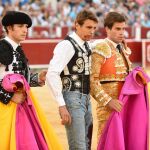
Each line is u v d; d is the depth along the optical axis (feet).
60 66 30.12
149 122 32.40
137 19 151.53
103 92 31.17
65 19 142.61
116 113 31.48
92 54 31.58
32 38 118.83
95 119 55.83
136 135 32.37
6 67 28.89
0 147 28.40
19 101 28.96
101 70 31.94
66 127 31.14
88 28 30.30
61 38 119.65
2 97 28.73
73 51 30.45
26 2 139.74
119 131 31.24
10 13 29.09
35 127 29.30
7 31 29.35
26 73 29.84
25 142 28.63
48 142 29.43
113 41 32.09
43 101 70.18
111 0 150.00
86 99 31.27
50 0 146.82
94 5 145.69
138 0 154.92
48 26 136.36
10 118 28.73
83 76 30.89
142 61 120.26
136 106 32.42
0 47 28.86
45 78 30.78
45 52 116.16
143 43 120.16
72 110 30.76
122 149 31.09
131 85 32.04
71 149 31.09
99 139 32.12
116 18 31.55
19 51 29.43
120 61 32.09
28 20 29.25
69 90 30.78
